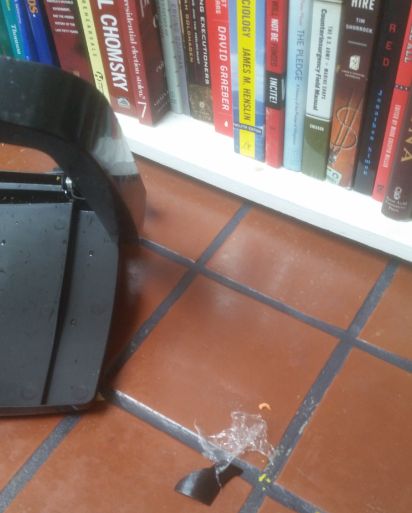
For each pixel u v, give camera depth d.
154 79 0.73
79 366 0.57
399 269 0.67
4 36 0.80
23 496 0.53
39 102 0.48
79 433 0.57
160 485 0.53
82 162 0.51
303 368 0.60
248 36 0.61
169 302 0.66
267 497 0.52
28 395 0.56
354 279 0.67
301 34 0.58
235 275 0.68
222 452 0.55
